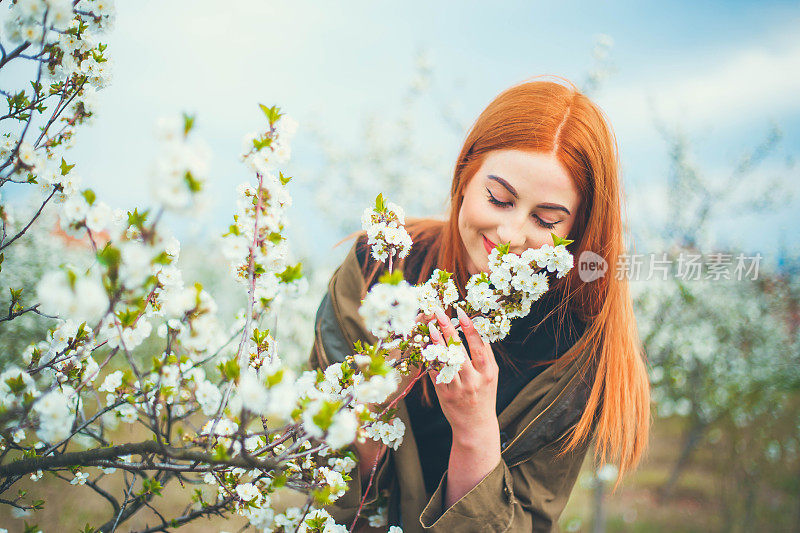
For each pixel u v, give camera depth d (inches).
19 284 169.9
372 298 43.7
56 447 48.1
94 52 52.9
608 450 79.4
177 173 32.2
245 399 38.6
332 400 49.9
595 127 65.9
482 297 53.4
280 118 45.7
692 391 268.8
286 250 49.5
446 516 61.8
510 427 70.7
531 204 61.8
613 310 71.2
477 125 71.5
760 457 294.4
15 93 50.4
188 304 42.3
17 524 168.2
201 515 54.2
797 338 289.9
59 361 49.3
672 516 316.5
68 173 49.8
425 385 71.6
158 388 43.5
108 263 34.9
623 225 75.5
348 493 68.0
